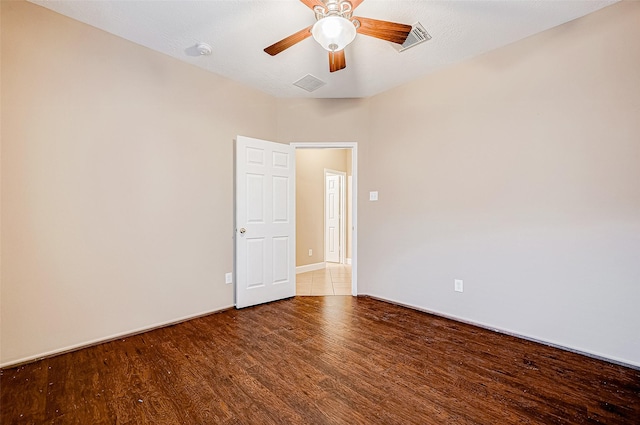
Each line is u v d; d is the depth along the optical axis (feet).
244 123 11.05
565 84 7.47
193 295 9.65
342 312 10.27
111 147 7.92
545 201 7.79
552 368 6.55
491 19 7.31
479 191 9.04
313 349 7.45
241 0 6.63
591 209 7.12
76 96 7.36
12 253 6.58
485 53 8.89
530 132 8.04
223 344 7.72
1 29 6.43
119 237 8.07
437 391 5.71
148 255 8.63
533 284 7.99
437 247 10.04
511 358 7.00
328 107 12.28
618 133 6.77
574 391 5.71
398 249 11.19
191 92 9.55
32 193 6.79
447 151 9.78
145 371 6.39
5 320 6.52
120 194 8.08
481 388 5.81
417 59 9.27
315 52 8.81
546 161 7.77
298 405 5.29
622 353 6.71
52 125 7.02
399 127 11.15
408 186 10.88
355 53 8.87
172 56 9.05
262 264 11.19
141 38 8.13
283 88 11.37
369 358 6.98
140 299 8.48
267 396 5.55
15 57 6.57
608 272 6.90
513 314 8.34
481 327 8.91
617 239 6.79
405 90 10.94
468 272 9.27
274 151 11.55
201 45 8.38
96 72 7.66
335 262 20.62
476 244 9.10
